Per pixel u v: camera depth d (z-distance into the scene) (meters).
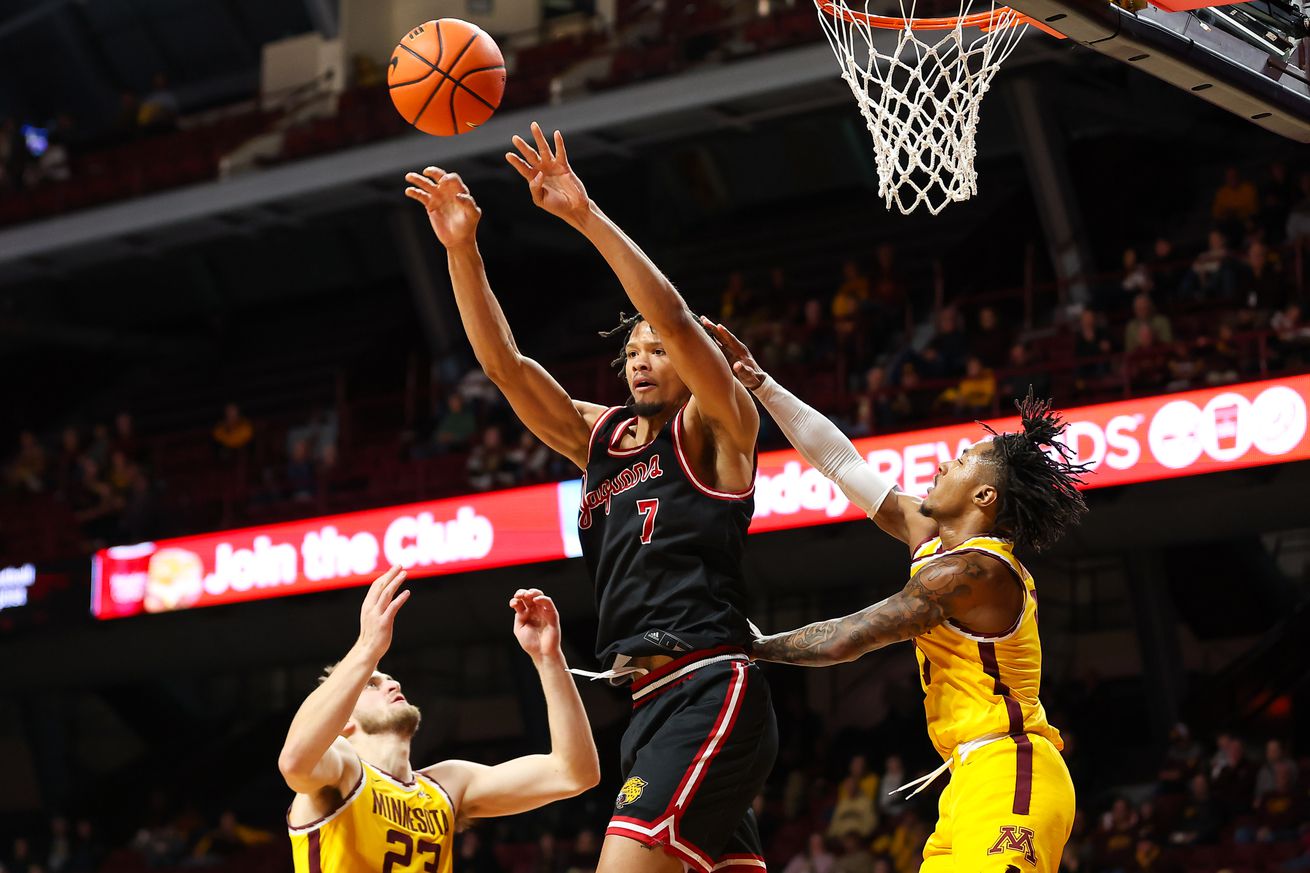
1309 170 19.94
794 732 17.91
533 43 22.92
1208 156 21.08
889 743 17.69
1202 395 13.34
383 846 4.46
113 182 22.77
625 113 18.98
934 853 4.55
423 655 22.64
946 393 15.91
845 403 16.89
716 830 4.08
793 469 15.07
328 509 17.64
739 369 4.99
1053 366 15.65
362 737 4.69
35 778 24.27
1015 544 4.81
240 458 21.08
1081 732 16.86
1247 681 16.16
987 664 4.51
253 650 18.58
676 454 4.24
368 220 22.92
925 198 6.72
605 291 25.03
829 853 14.93
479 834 17.66
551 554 15.97
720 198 24.97
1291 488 13.73
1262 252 16.03
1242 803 14.02
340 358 26.17
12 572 19.27
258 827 21.48
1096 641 18.73
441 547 16.58
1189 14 6.29
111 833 22.28
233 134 23.69
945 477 4.75
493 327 4.54
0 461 27.41
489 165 20.66
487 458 17.59
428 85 4.89
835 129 23.41
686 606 4.13
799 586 16.19
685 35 19.11
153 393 27.23
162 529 19.61
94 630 18.97
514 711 21.89
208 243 22.70
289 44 25.59
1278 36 6.70
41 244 22.67
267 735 22.91
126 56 28.94
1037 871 4.34
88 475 21.45
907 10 14.01
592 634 18.86
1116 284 18.92
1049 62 17.81
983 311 17.98
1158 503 14.50
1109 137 21.09
